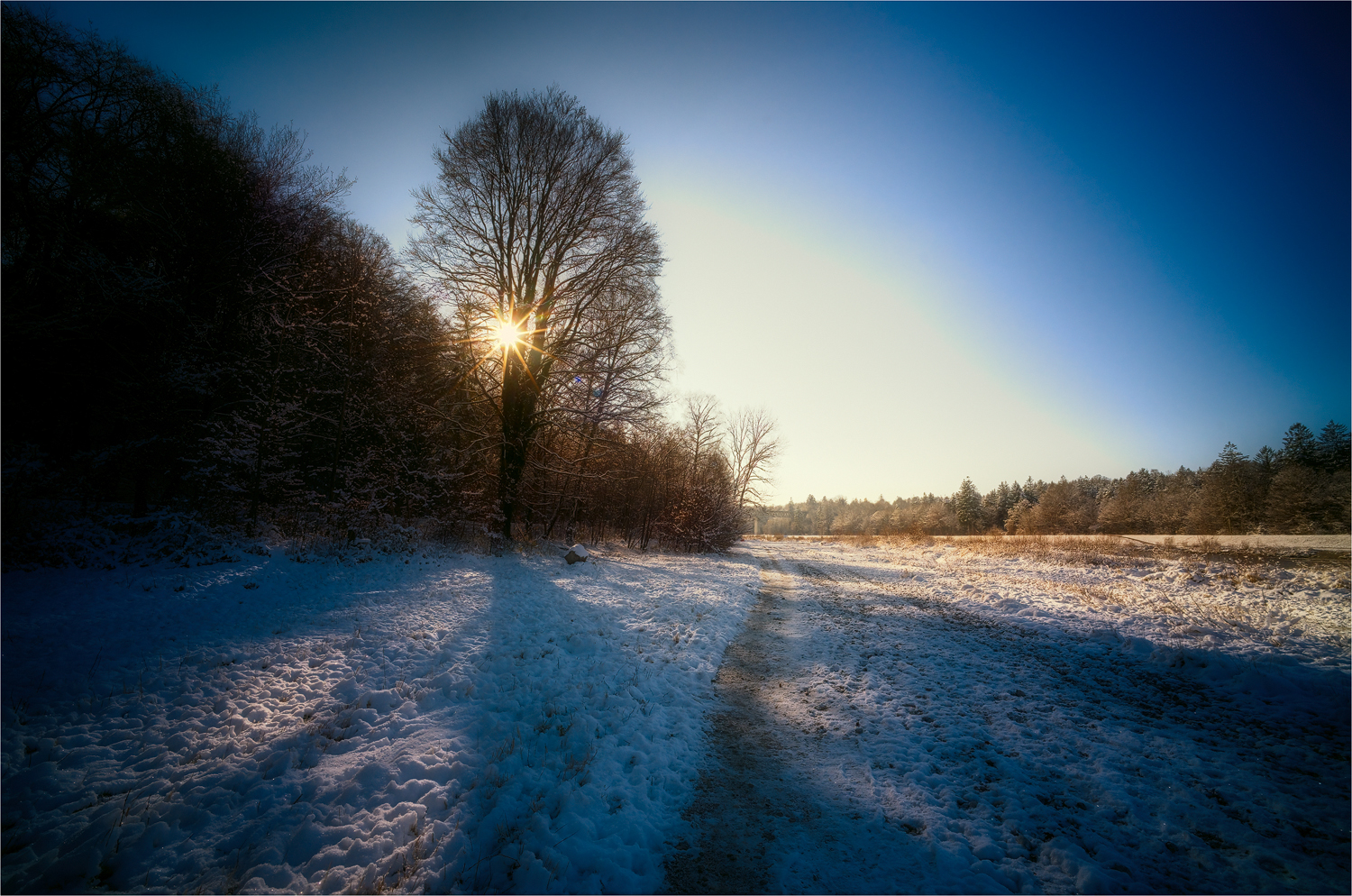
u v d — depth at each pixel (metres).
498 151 16.66
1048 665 8.47
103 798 4.29
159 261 12.16
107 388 10.78
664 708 6.80
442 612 9.73
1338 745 5.39
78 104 11.02
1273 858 3.67
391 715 5.91
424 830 4.10
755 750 5.78
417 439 16.72
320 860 3.74
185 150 12.54
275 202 13.97
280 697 6.21
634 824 4.29
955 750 5.59
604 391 17.91
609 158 17.39
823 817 4.50
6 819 3.91
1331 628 9.36
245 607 9.05
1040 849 3.94
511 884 3.59
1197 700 6.86
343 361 14.23
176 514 11.69
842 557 30.62
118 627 7.51
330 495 14.48
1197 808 4.35
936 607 13.61
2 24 9.61
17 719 5.16
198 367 11.95
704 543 28.88
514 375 17.67
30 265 9.70
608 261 17.92
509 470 17.78
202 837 3.93
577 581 14.14
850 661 8.88
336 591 10.45
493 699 6.49
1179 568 17.31
